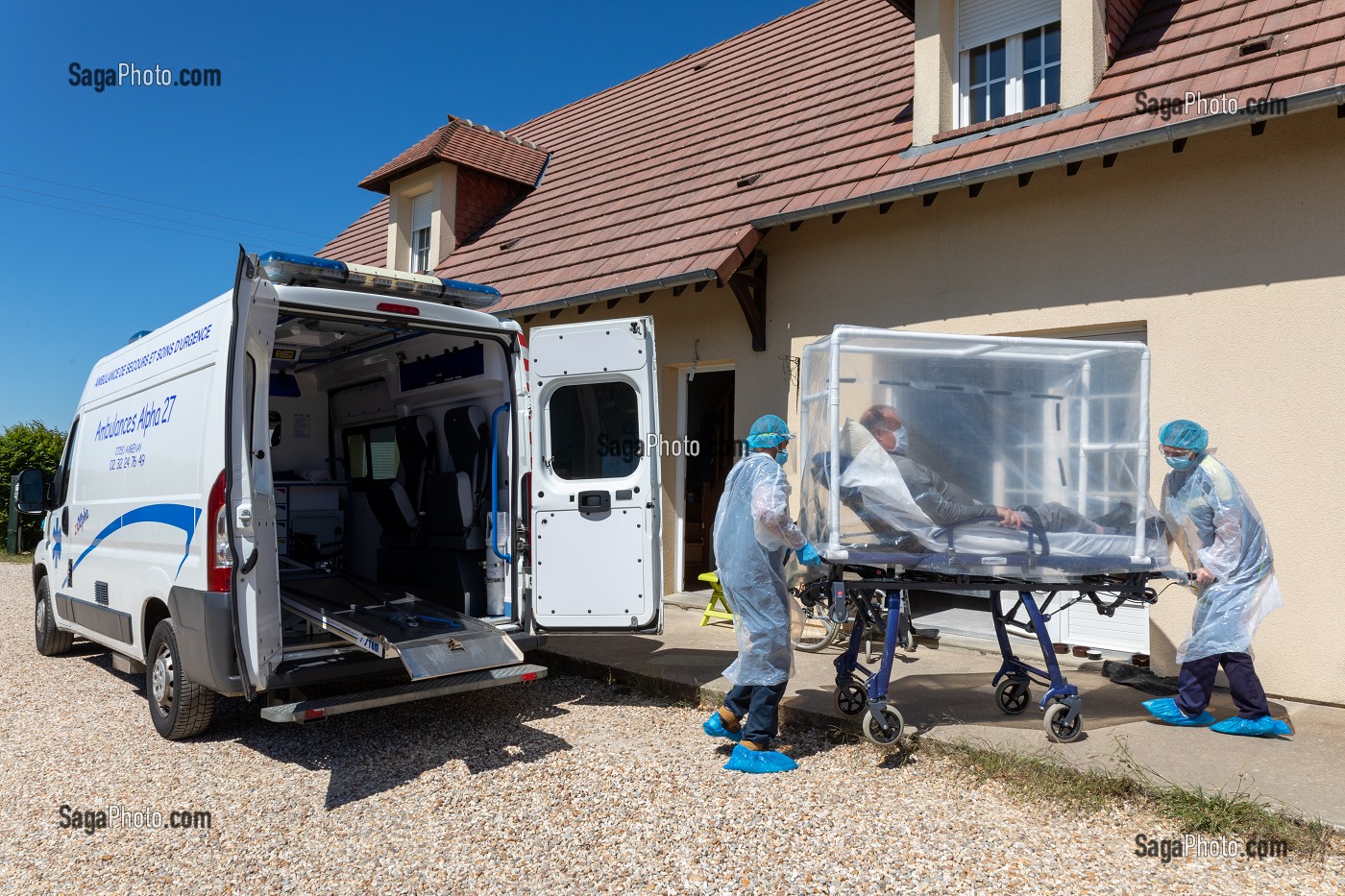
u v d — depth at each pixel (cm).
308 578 655
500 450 570
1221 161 547
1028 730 457
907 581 437
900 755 443
